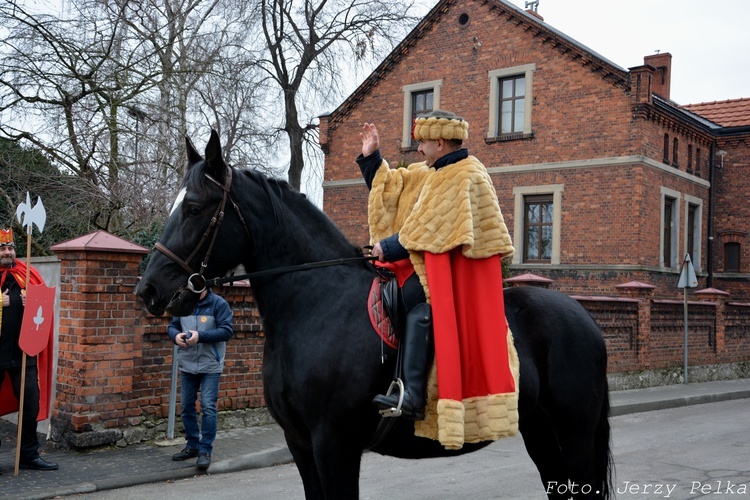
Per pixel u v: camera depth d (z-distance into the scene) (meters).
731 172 25.23
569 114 21.59
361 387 3.73
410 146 24.81
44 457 7.47
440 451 4.00
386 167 4.23
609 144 20.88
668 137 22.02
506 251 3.86
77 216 15.66
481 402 3.79
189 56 17.70
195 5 18.64
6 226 15.56
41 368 7.18
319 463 3.73
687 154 23.38
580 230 21.28
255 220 3.89
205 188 3.77
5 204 16.16
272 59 26.38
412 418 3.68
